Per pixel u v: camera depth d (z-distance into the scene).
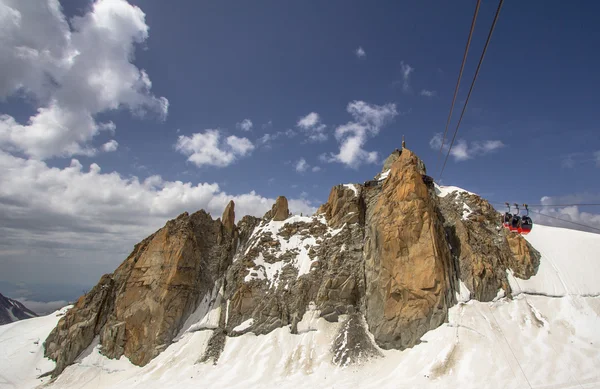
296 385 65.31
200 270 97.75
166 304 88.12
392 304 76.31
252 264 97.94
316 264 93.06
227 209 115.00
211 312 90.75
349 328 78.50
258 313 86.88
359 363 69.81
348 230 97.94
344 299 85.12
